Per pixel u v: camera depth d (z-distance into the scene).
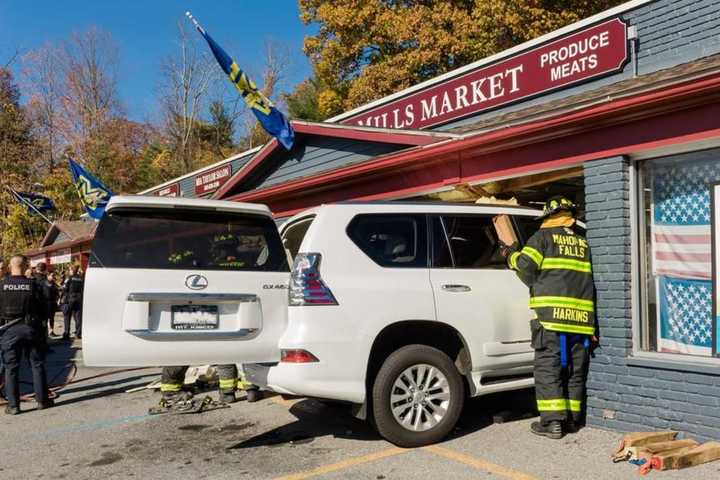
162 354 4.76
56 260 31.80
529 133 6.23
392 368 5.17
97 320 4.64
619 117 5.50
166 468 5.08
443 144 7.29
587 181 5.89
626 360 5.45
